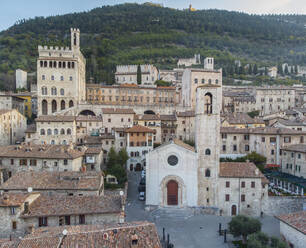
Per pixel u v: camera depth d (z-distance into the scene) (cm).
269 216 6400
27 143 7600
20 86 19350
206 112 6638
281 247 4019
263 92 16450
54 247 3042
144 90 15212
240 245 4981
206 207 6469
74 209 4166
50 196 4484
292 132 8862
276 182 7869
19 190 4919
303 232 4000
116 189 7194
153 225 3591
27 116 14688
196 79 14038
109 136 9581
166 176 6575
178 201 6588
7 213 3991
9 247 3075
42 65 12962
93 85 14938
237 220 5000
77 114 12769
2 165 6512
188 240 5206
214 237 5334
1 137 8769
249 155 8694
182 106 13588
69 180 5225
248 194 6412
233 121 11050
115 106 13012
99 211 4147
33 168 6488
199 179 6519
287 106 16400
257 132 9044
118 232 3394
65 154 6644
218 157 6481
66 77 13125
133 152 9344
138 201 6956
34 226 4025
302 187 6775
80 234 3300
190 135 11206
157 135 11019
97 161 7469
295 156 8138
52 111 13550
